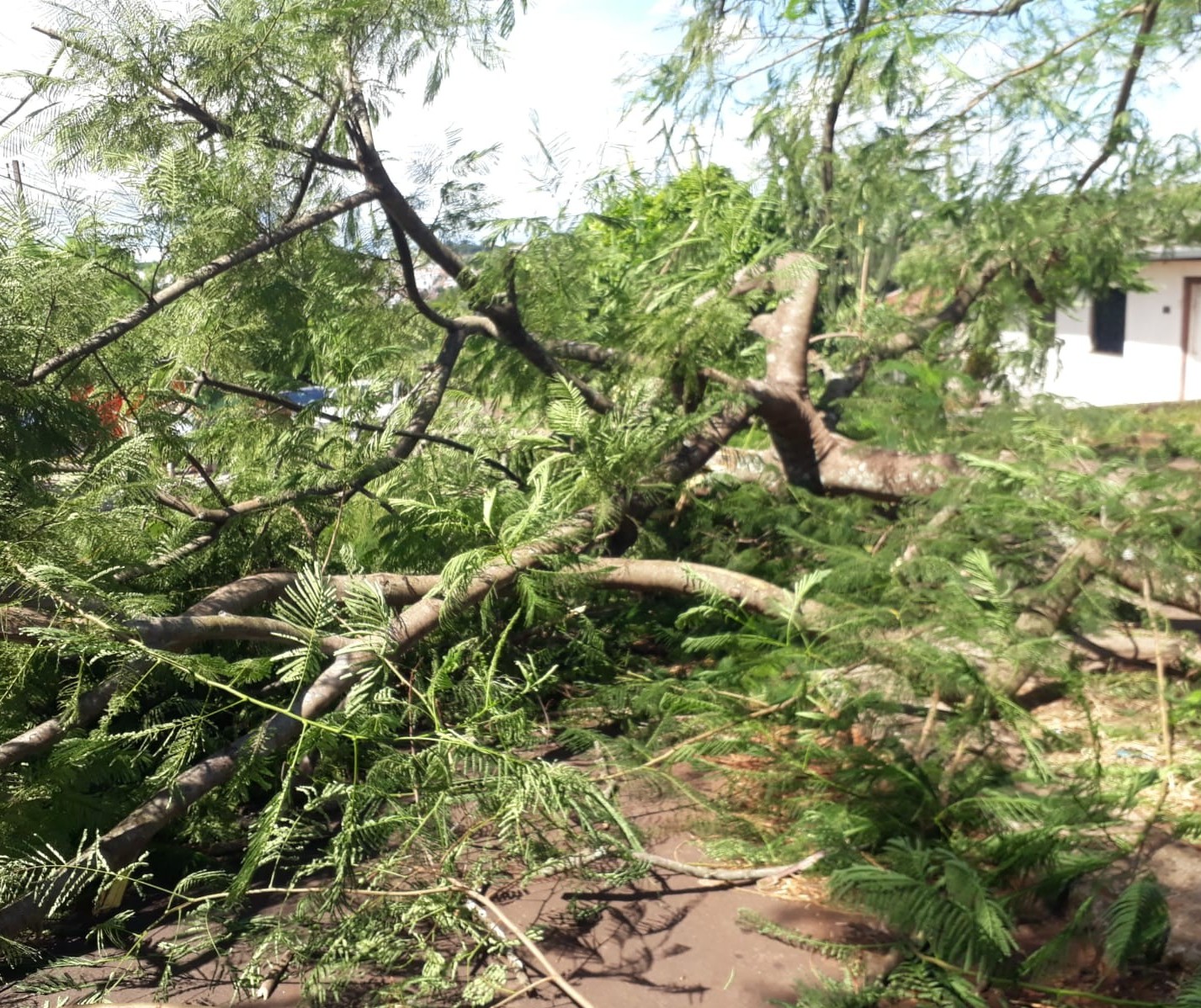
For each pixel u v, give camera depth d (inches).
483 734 114.4
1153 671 147.9
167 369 157.1
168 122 148.6
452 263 176.4
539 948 92.5
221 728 135.0
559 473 160.1
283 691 132.6
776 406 191.6
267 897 105.3
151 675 114.2
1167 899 88.4
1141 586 144.8
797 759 110.9
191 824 111.7
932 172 230.5
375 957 88.5
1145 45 210.7
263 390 170.7
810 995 81.7
